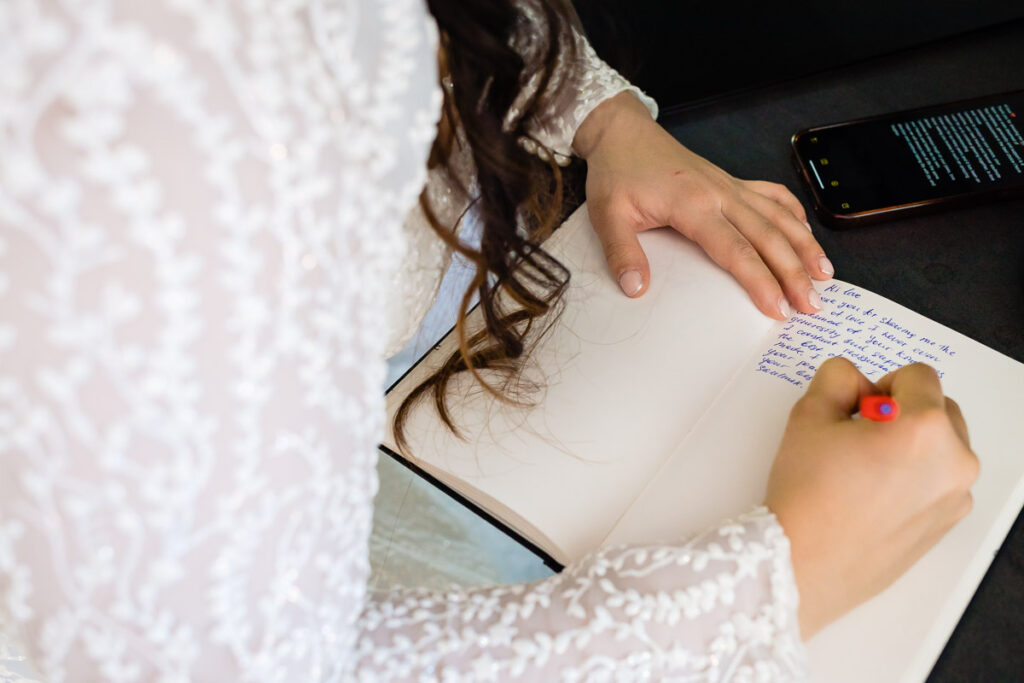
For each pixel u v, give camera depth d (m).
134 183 0.25
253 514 0.31
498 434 0.54
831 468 0.42
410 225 0.50
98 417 0.27
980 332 0.57
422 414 0.56
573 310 0.60
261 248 0.28
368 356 0.34
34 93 0.24
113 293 0.26
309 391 0.31
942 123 0.67
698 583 0.40
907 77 0.74
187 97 0.26
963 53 0.75
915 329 0.55
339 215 0.30
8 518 0.29
